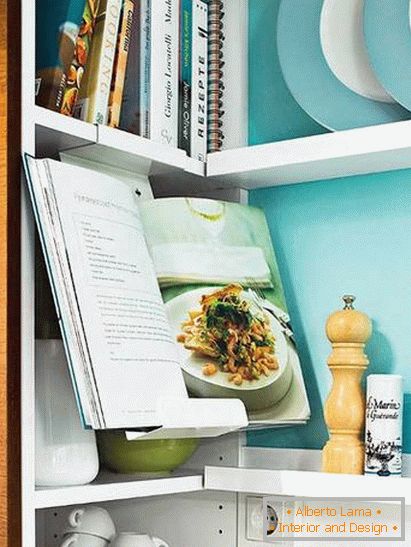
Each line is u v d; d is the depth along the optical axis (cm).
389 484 130
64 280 118
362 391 142
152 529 165
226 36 167
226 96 166
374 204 152
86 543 143
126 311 126
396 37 138
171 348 133
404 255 148
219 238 148
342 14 148
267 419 141
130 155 141
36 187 119
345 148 140
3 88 120
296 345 154
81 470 127
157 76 149
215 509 158
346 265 154
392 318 148
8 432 116
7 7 121
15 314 118
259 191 164
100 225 126
